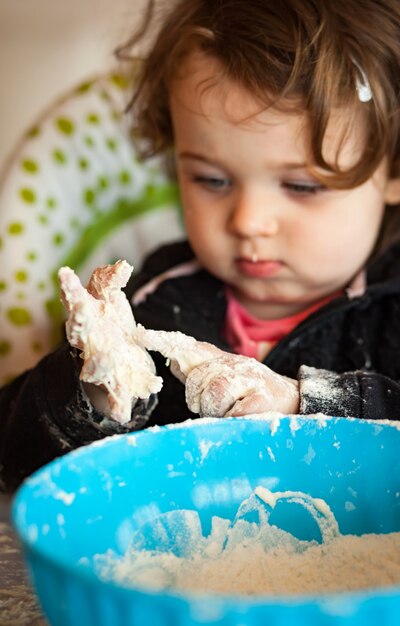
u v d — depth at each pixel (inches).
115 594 16.3
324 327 45.2
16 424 34.9
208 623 15.5
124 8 84.6
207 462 26.0
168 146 54.4
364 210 43.3
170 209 62.2
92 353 26.6
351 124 40.7
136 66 58.7
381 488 26.0
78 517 22.7
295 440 26.5
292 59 39.9
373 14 42.0
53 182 56.7
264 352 47.4
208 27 42.4
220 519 25.9
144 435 25.0
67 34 104.7
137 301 50.3
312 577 24.3
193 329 47.1
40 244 55.0
